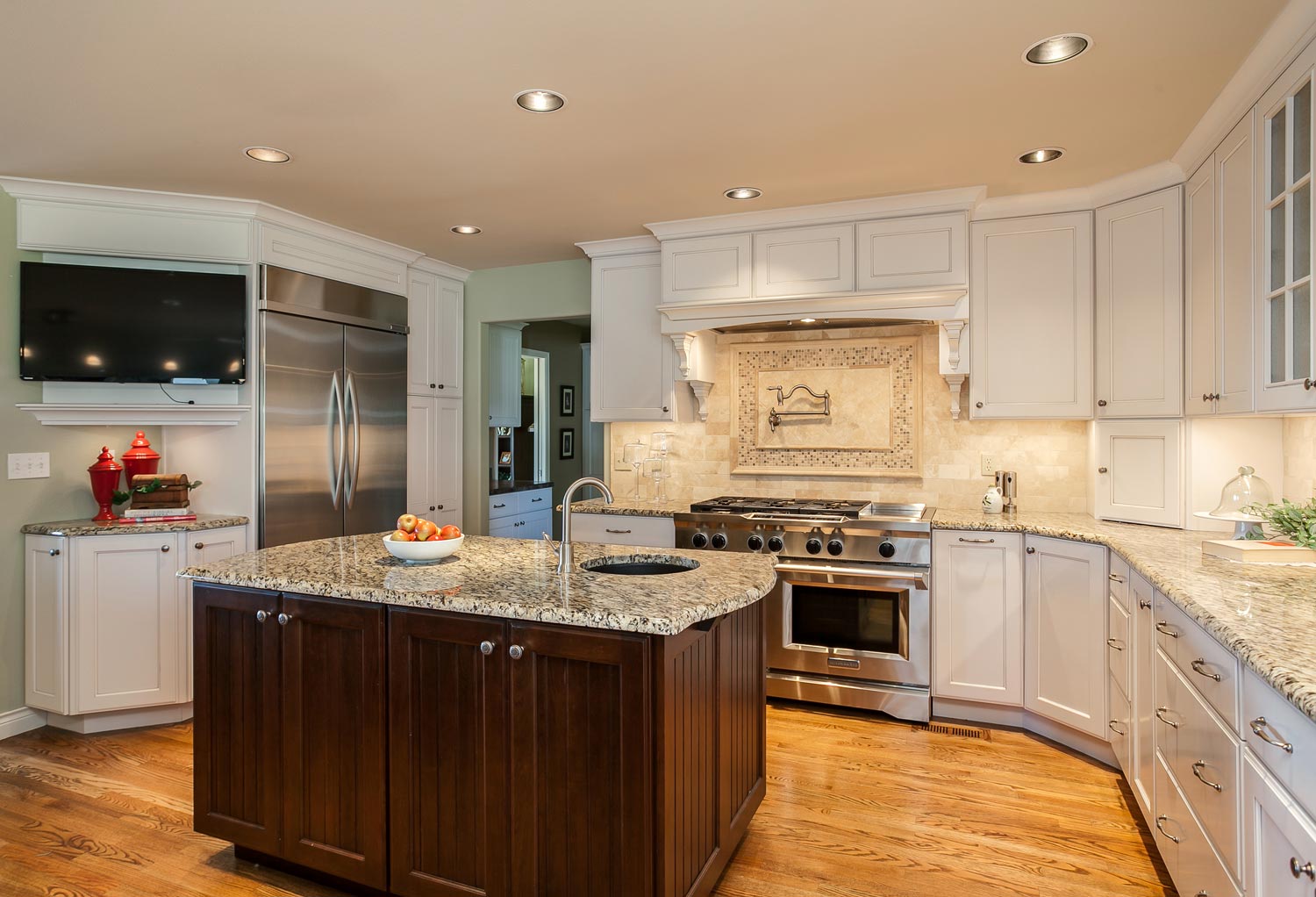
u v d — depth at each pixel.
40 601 3.31
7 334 3.33
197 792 2.32
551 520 6.38
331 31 2.11
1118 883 2.21
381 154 3.02
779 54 2.24
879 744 3.22
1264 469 2.94
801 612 3.66
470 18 2.05
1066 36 2.12
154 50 2.21
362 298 4.28
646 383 4.31
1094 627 2.94
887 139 2.86
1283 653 1.36
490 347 5.63
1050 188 3.42
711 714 2.07
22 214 3.35
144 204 3.50
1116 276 3.30
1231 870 1.55
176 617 3.39
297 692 2.16
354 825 2.09
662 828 1.75
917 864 2.32
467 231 4.16
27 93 2.48
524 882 1.88
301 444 3.89
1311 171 1.91
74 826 2.55
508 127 2.77
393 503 4.48
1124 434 3.31
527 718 1.87
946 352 3.63
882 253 3.62
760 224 3.83
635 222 3.99
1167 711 2.07
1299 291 2.01
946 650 3.43
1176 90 2.45
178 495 3.54
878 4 1.98
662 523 3.98
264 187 3.42
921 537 3.42
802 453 4.31
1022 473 3.88
